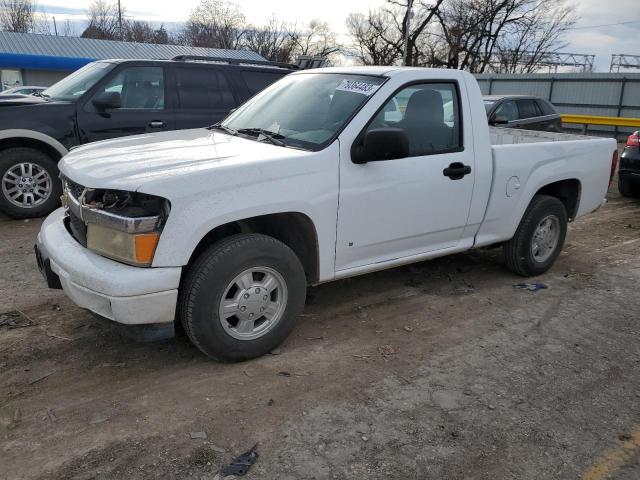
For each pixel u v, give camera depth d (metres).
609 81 26.52
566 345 4.04
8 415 2.96
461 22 41.88
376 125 3.89
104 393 3.20
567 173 5.32
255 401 3.17
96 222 3.18
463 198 4.47
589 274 5.63
